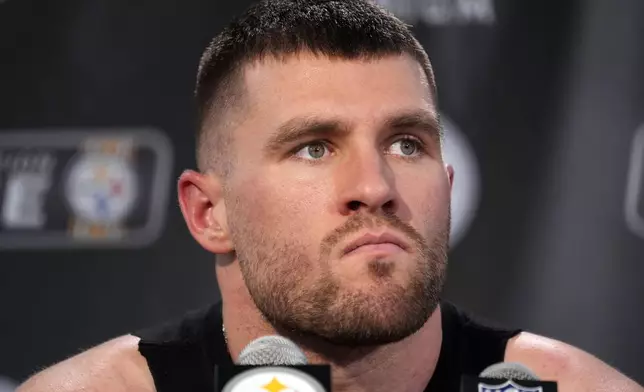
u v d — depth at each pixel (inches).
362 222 95.3
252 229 103.3
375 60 104.1
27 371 234.2
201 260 232.7
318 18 107.3
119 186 236.1
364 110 100.3
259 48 107.4
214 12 237.3
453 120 225.5
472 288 222.4
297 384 80.0
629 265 218.2
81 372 124.6
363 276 93.7
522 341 132.0
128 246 235.1
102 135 237.3
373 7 112.7
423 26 228.4
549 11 225.5
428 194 101.6
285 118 101.1
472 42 226.8
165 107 236.4
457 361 126.1
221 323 127.3
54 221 237.0
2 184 238.4
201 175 117.1
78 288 235.1
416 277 95.8
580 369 127.8
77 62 239.9
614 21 222.8
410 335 102.8
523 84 224.7
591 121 221.8
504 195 223.0
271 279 100.1
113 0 240.7
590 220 220.2
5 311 236.4
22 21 242.2
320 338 103.1
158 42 238.1
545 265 221.3
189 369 123.7
